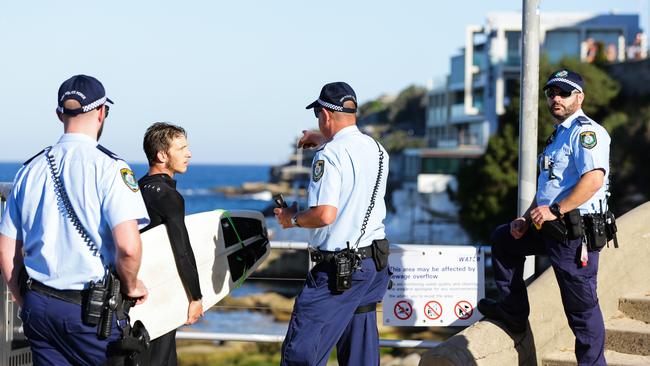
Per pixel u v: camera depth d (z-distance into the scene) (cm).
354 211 630
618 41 8288
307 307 631
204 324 2891
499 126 5994
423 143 11262
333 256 627
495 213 5744
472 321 799
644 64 5931
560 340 788
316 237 637
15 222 543
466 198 6038
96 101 536
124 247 512
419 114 15888
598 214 675
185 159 655
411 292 798
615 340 766
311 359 620
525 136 791
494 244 730
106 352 526
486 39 8756
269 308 830
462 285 799
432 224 8388
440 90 10338
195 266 643
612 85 6062
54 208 526
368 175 635
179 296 645
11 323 710
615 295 822
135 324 546
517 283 729
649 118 5319
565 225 667
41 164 534
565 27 8250
